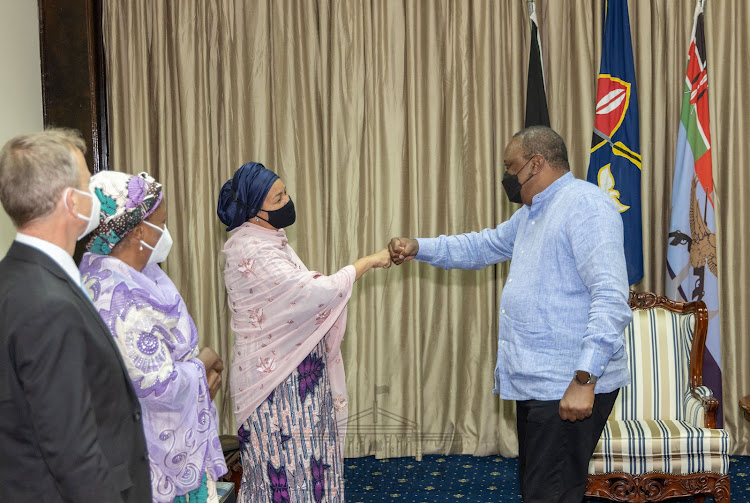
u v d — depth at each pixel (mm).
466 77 3857
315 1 3885
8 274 1277
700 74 3555
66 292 1285
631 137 3588
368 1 3840
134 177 1735
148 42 3904
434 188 3910
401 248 2824
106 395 1358
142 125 3896
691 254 3602
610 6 3625
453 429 3992
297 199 3932
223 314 4020
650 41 3707
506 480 3525
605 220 2170
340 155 3932
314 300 2299
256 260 2322
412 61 3828
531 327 2273
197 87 3867
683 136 3605
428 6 3822
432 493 3312
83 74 3734
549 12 3805
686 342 3352
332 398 2527
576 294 2240
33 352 1207
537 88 3684
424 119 3887
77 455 1212
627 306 2111
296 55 3877
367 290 3992
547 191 2355
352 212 3980
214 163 3959
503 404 3922
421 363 3982
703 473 2971
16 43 3535
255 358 2344
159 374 1678
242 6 3891
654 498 2984
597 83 3775
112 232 1676
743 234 3738
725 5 3654
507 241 2826
